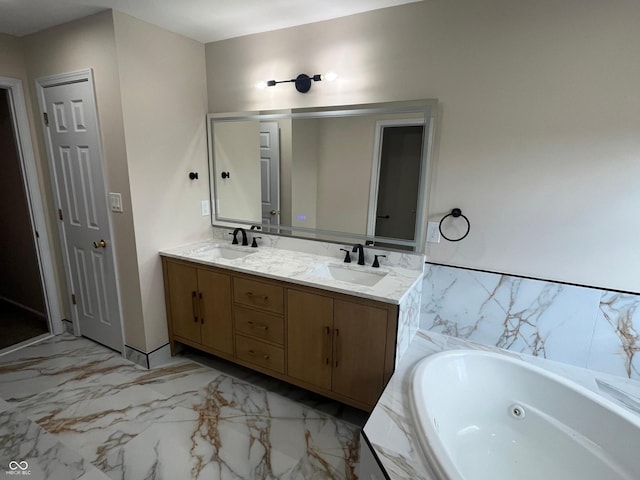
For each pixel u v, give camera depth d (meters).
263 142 2.57
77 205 2.61
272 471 1.73
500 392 1.89
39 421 2.01
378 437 1.40
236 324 2.34
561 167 1.77
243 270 2.20
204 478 1.68
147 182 2.40
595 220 1.75
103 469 1.71
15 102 2.59
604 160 1.69
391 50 2.06
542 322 1.94
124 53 2.16
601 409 1.58
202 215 2.86
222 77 2.68
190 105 2.64
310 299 2.00
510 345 2.04
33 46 2.51
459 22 1.87
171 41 2.44
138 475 1.68
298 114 2.39
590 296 1.81
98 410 2.12
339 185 2.33
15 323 3.20
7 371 2.49
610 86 1.62
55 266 2.95
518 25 1.75
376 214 2.24
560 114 1.73
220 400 2.24
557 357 1.93
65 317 3.05
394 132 2.11
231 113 2.66
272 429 2.00
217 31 2.44
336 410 2.18
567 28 1.66
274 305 2.15
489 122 1.89
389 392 1.67
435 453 1.27
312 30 2.27
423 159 2.05
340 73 2.23
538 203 1.85
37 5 2.03
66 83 2.39
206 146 2.82
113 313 2.65
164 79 2.42
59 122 2.53
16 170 3.00
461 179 2.00
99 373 2.49
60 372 2.49
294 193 2.51
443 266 2.13
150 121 2.36
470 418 1.89
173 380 2.44
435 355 1.90
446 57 1.93
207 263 2.33
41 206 2.81
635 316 1.73
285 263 2.30
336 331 1.96
